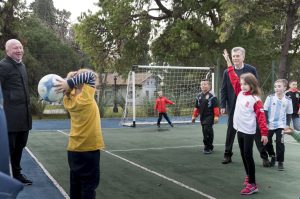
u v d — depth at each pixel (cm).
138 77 2298
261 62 3053
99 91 2745
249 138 598
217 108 977
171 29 2669
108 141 1241
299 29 2767
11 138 618
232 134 842
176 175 743
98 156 460
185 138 1310
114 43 2847
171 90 2162
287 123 809
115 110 2544
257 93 606
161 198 590
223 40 2342
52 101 457
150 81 2220
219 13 2688
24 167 822
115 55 2888
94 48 2861
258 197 595
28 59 3381
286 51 2420
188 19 2689
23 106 628
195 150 1048
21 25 2662
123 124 1819
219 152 1009
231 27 2328
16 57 623
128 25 2777
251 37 2839
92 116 450
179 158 924
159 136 1373
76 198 470
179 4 2747
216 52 2752
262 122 595
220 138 1298
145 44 2875
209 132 979
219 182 687
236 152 998
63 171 784
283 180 702
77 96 447
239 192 622
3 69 609
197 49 2745
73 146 452
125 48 2852
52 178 722
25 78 636
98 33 2841
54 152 1023
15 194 243
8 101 614
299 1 2330
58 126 1847
